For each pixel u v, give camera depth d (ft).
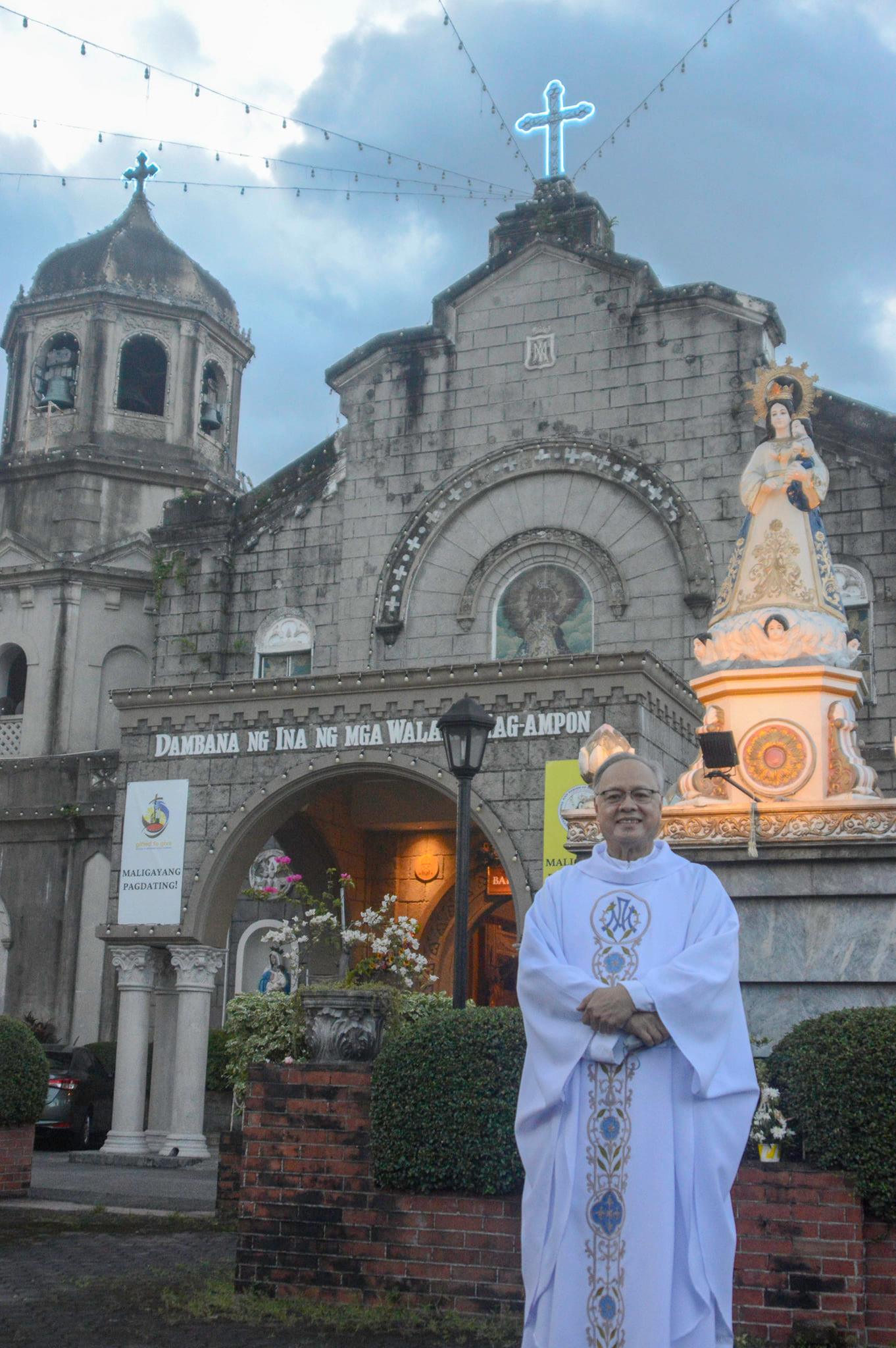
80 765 94.38
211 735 72.28
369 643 86.43
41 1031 89.15
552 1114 17.61
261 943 85.05
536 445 84.64
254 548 90.84
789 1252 26.11
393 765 68.28
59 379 109.81
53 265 112.68
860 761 34.73
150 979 71.77
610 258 85.51
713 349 82.33
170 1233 42.45
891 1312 25.80
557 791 64.69
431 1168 29.45
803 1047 27.43
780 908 32.68
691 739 72.38
